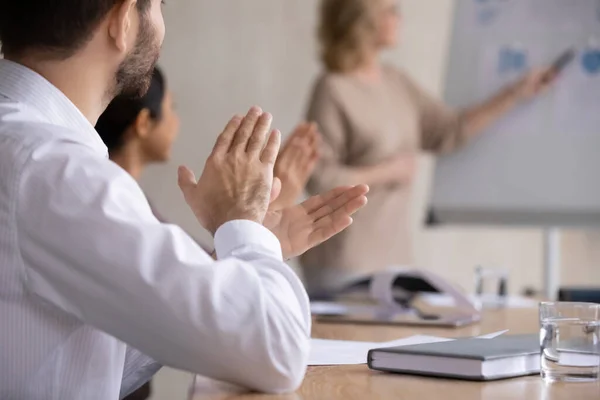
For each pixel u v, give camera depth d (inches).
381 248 159.8
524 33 171.6
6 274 41.6
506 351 48.2
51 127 43.4
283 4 191.5
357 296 110.0
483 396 42.0
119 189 41.1
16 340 42.8
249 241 46.1
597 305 46.2
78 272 40.3
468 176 170.1
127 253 39.7
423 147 171.3
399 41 193.9
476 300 104.0
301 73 191.8
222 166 49.1
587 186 166.9
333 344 63.1
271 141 50.7
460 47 173.8
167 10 189.2
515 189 168.4
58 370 43.8
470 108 171.2
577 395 42.1
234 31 190.9
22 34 47.0
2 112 44.8
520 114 169.9
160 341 40.7
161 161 110.7
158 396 183.3
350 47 160.2
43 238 40.4
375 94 161.2
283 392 43.3
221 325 40.4
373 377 48.2
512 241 198.2
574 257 199.3
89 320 41.4
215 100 190.7
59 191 40.6
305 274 160.7
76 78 47.6
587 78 169.0
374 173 156.9
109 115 103.4
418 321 81.4
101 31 47.4
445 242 196.2
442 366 47.5
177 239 40.9
